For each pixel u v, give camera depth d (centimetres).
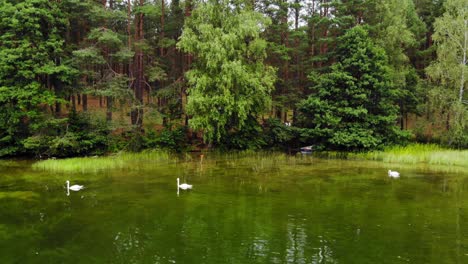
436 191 2019
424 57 4275
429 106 3538
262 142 3478
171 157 3181
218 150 3391
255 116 3428
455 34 3444
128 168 2717
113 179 2328
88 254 1191
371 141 3108
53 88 3294
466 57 3503
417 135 3825
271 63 3919
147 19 3756
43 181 2264
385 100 3397
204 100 2905
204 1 3139
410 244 1266
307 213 1620
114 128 3042
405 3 3741
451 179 2341
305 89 3956
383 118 3219
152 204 1761
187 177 2398
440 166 2836
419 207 1714
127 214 1606
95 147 3200
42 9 2836
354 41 3256
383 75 3250
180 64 3784
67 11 3244
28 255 1188
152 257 1163
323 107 3266
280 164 2903
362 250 1214
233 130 3609
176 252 1200
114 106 3231
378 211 1652
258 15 3141
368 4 3631
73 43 3544
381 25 3603
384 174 2514
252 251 1205
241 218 1548
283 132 3500
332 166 2814
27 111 2947
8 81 2872
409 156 3022
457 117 3278
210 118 3041
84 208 1698
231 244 1266
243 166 2814
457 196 1914
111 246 1255
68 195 1930
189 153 3356
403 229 1416
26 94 2823
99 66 4025
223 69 2922
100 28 2980
